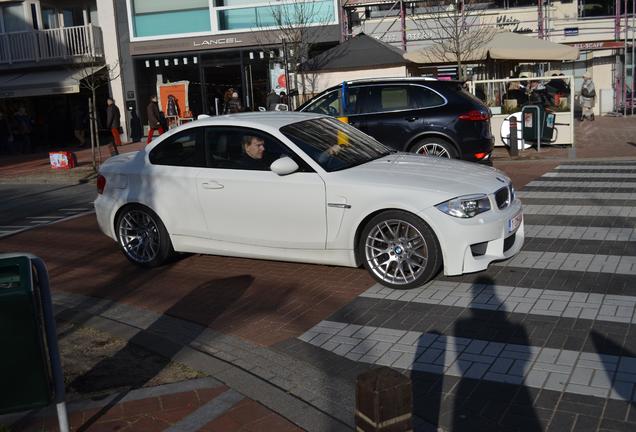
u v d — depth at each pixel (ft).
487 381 14.88
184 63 84.84
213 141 23.95
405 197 20.62
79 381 15.98
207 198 23.61
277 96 67.67
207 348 17.60
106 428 13.58
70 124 95.09
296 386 15.17
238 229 23.34
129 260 25.82
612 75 96.43
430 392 14.52
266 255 23.16
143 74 87.86
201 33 83.05
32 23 90.94
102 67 85.40
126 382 15.81
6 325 11.25
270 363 16.44
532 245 25.64
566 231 27.55
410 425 9.44
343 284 22.17
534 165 47.88
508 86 63.41
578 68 97.81
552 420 13.09
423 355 16.43
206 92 85.40
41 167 67.46
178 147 24.67
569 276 21.72
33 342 11.43
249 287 22.44
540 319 18.25
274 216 22.54
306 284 22.39
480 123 39.17
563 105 56.70
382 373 9.61
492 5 93.86
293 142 22.70
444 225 20.29
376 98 40.42
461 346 16.81
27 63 89.15
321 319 19.22
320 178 21.88
